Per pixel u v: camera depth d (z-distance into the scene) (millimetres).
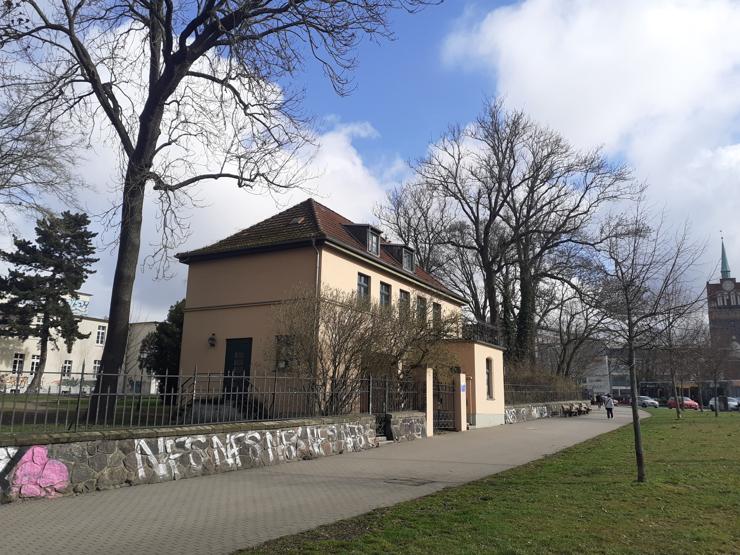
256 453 11344
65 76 15188
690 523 6438
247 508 7672
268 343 20453
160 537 6238
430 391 19141
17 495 7695
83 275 43062
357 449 14461
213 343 21719
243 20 14484
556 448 15328
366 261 22969
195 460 10102
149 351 35812
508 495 8141
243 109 16266
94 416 9789
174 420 10406
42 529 6484
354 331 16016
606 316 11469
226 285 22203
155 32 16219
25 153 16656
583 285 35562
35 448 7949
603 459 12164
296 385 13922
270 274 21281
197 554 5613
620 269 10188
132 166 15148
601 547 5500
